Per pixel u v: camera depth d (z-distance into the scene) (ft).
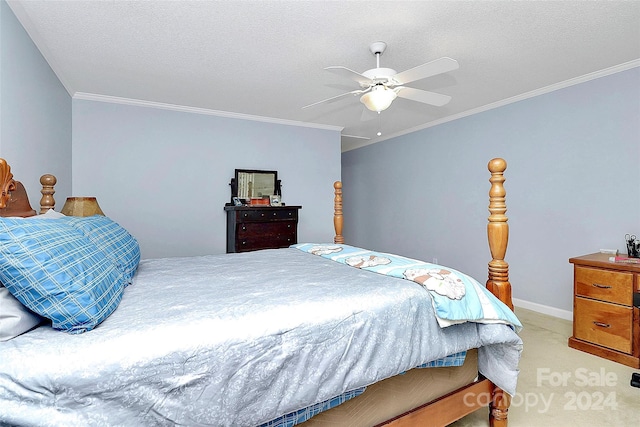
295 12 6.52
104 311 3.33
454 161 14.23
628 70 9.02
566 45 7.91
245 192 13.79
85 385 2.64
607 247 9.50
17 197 5.12
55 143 9.09
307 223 15.46
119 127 11.64
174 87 10.51
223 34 7.34
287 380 3.42
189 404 2.96
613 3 6.28
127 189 11.80
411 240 16.61
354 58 8.50
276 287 4.72
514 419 5.53
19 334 2.97
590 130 9.82
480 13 6.58
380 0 6.15
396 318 4.20
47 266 3.07
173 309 3.70
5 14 5.92
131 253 5.60
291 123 14.80
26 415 2.48
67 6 6.24
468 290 4.72
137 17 6.66
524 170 11.57
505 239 5.43
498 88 10.82
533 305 11.34
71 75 9.48
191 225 12.92
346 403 4.10
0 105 5.70
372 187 19.29
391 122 15.07
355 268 6.21
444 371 4.95
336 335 3.76
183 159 12.74
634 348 7.28
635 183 8.95
